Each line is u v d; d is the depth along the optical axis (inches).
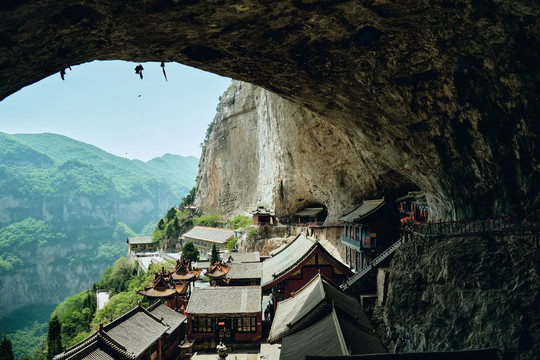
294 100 951.6
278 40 662.5
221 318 1173.7
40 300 6407.5
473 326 614.9
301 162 2079.2
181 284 1425.9
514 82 587.5
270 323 1272.1
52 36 496.1
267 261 1684.3
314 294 878.4
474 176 769.6
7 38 458.0
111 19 518.3
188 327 1171.3
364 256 1389.0
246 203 3575.3
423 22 587.8
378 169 1595.7
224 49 684.7
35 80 579.5
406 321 792.3
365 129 943.0
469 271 692.1
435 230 890.7
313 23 613.9
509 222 676.7
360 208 1566.2
